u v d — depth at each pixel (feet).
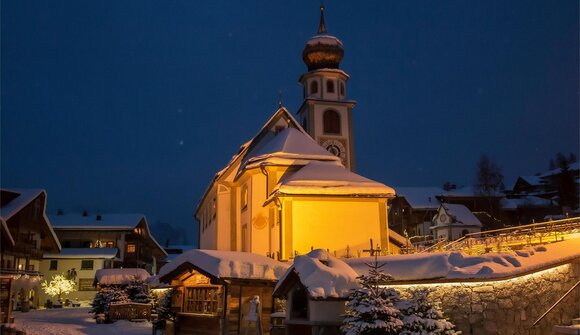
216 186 131.23
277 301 70.08
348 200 95.09
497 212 241.35
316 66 190.29
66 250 223.71
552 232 69.46
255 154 124.06
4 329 72.13
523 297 53.06
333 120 180.34
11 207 174.70
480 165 255.50
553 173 258.16
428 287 54.95
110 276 126.21
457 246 85.97
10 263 169.89
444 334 44.70
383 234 94.73
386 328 43.19
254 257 72.69
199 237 187.73
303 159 109.09
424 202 255.70
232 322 66.33
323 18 197.77
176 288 78.69
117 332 92.27
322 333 49.16
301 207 93.56
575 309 56.75
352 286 50.03
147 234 260.01
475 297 52.42
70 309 167.32
